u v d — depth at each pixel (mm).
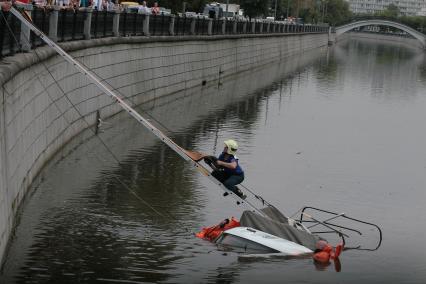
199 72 52938
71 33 28234
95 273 15812
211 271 16266
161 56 42969
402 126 44219
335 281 16234
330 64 100875
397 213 23359
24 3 23391
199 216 20625
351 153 33469
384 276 16922
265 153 31469
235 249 17500
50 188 21906
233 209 21625
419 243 19984
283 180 26766
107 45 32812
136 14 38250
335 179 27594
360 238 20156
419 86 75000
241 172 18922
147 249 17438
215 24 58219
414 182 28219
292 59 103562
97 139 29984
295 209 23109
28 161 21328
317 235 19250
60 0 31922
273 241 17609
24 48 22078
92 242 17719
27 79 21125
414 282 16609
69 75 27484
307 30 132375
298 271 16531
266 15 106312
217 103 46219
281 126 39625
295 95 56594
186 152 18781
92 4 37375
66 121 27406
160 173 25344
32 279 15289
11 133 18406
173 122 36844
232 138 34281
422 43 192375
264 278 15984
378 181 27875
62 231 18359
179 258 16891
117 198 21656
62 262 16328
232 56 65125
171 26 45312
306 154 32156
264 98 52344
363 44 197125
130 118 35531
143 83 39500
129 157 27312
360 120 45438
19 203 19734
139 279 15617
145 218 19953
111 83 33812
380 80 79375
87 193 21812
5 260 16234
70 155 26484
